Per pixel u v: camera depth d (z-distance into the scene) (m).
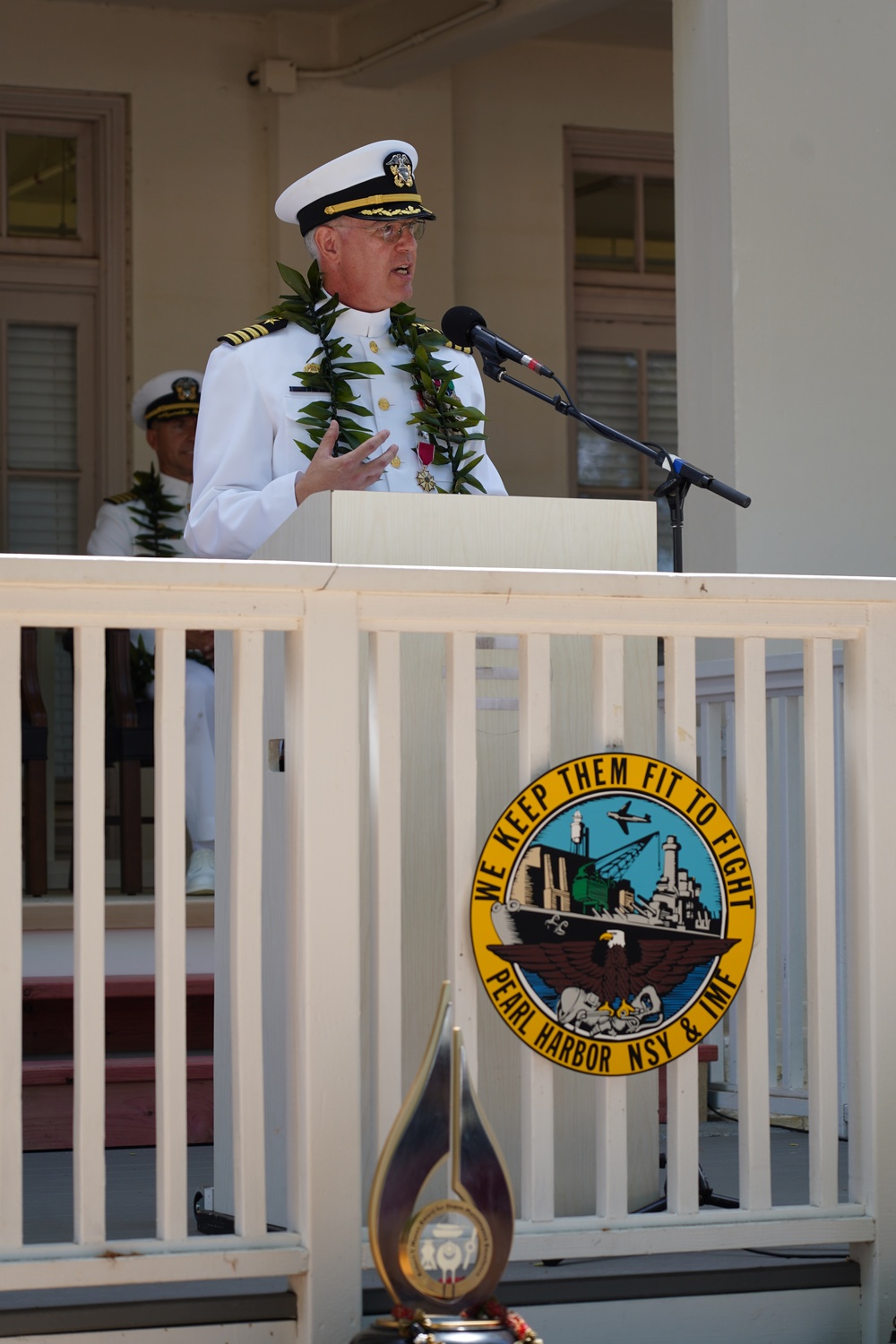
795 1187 3.77
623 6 9.52
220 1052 3.33
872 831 2.91
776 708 4.79
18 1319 2.62
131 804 6.74
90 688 2.57
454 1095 2.45
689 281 6.45
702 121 6.37
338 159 3.96
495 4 8.39
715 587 2.82
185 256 9.36
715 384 6.23
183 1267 2.56
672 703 2.85
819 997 2.93
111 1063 4.39
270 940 3.12
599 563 3.08
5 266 9.29
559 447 9.90
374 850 2.74
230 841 3.12
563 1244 2.73
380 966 2.70
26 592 2.54
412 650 2.97
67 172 9.42
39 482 9.36
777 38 6.17
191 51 9.38
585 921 2.76
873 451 6.16
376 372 3.85
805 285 6.15
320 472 3.43
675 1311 2.86
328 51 9.32
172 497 8.17
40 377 9.37
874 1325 2.89
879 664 2.93
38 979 4.73
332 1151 2.62
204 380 3.87
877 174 6.22
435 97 9.52
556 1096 3.02
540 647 2.78
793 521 6.10
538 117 9.87
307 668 2.65
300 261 9.38
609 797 2.78
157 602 2.60
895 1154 2.90
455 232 9.71
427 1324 2.39
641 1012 2.78
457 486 3.90
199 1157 4.25
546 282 9.84
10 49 9.16
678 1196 2.82
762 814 2.89
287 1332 2.68
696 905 2.81
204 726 6.67
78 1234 2.55
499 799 3.02
